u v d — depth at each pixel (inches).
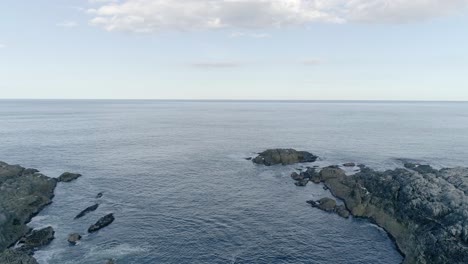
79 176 3142.2
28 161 3762.3
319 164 3720.5
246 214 2320.4
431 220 1961.1
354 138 5511.8
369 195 2455.7
